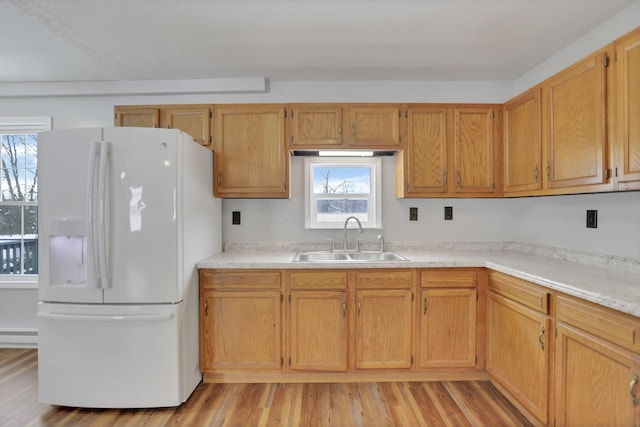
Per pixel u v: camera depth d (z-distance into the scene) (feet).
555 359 5.49
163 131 6.64
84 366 6.63
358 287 7.58
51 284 6.69
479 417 6.40
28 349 9.59
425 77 9.32
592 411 4.74
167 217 6.66
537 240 8.75
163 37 7.14
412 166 8.61
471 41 7.36
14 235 10.14
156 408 6.81
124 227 6.57
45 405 6.94
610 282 5.38
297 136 8.55
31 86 9.47
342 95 9.56
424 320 7.62
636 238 6.11
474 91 9.57
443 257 8.23
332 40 7.29
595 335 4.70
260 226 9.61
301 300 7.57
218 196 8.67
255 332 7.59
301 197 9.62
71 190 6.59
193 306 7.36
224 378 7.76
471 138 8.62
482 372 7.80
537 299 5.87
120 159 6.55
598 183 5.58
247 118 8.58
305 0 5.90
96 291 6.61
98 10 6.17
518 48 7.70
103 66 8.54
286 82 9.56
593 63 5.65
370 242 9.63
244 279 7.57
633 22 6.07
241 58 8.13
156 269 6.63
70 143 6.57
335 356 7.59
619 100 5.19
